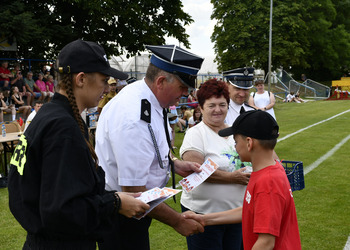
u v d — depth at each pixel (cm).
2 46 1352
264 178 182
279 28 3347
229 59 3528
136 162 190
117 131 193
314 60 4259
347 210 474
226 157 263
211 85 264
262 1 3375
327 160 765
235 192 258
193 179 241
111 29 1855
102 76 167
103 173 169
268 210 176
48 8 1633
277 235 175
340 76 4612
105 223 160
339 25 4206
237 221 238
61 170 139
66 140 142
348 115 1727
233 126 201
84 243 154
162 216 203
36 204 145
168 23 2062
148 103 201
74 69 158
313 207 487
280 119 1647
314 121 1527
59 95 160
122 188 196
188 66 204
